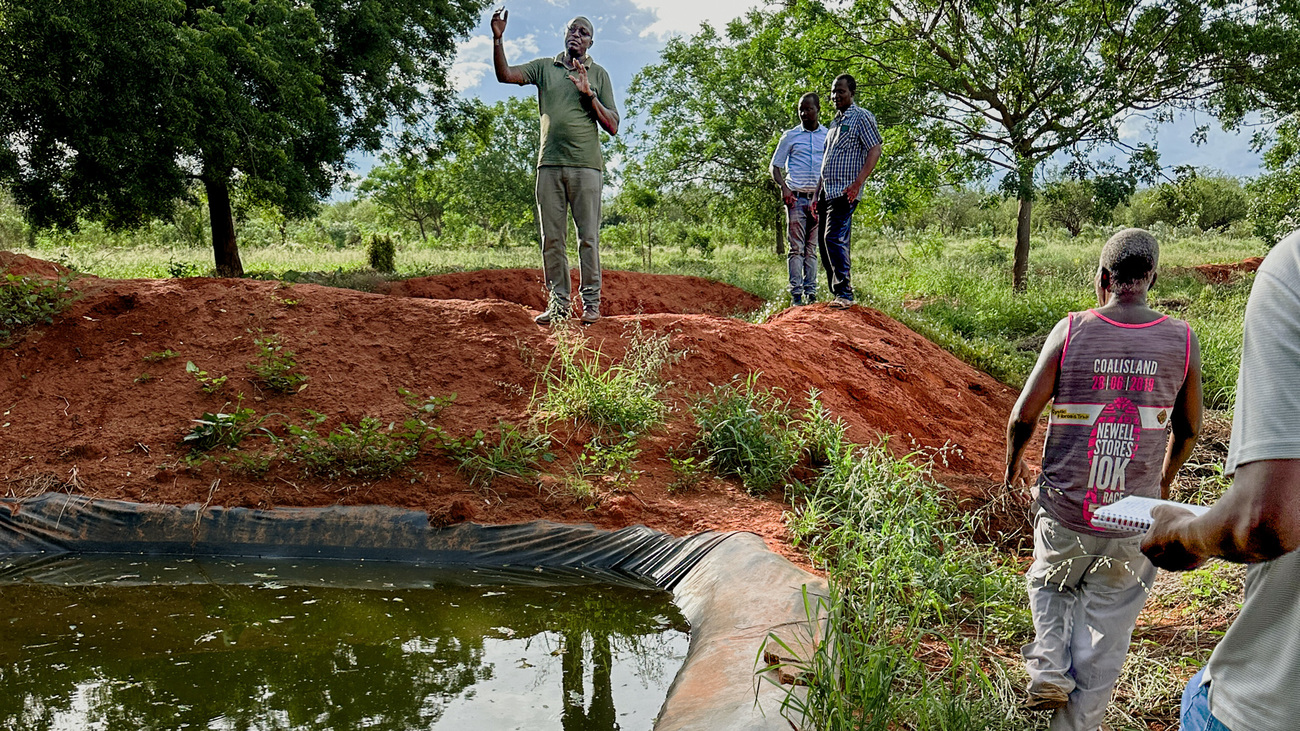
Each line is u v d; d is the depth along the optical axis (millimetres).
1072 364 2748
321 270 20625
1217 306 12648
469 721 3121
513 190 46125
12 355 6375
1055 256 25734
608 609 4262
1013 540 5148
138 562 4859
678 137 30953
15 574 4664
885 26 18469
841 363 7699
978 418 8148
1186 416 2770
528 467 5477
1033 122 16906
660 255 33531
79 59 11938
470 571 4766
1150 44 16891
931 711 2793
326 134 17062
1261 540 1289
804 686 3000
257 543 4977
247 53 13539
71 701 3229
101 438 5672
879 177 17922
